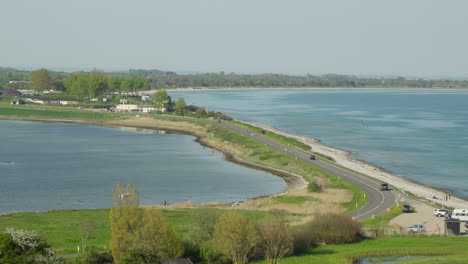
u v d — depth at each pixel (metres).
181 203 124.06
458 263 73.00
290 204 123.31
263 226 77.62
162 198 133.38
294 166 171.50
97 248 79.81
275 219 80.81
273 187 147.00
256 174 164.50
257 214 105.19
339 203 124.12
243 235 73.38
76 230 93.94
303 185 149.12
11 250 61.66
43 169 166.88
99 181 151.00
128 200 71.19
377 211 114.75
